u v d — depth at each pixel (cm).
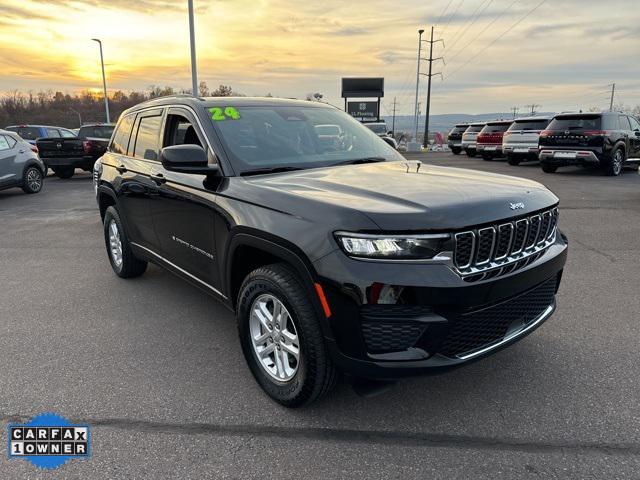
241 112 371
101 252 651
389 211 235
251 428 268
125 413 282
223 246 313
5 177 1170
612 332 375
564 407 282
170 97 420
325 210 247
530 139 1811
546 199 289
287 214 262
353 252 232
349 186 279
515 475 229
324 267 237
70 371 331
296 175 317
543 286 291
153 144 425
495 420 271
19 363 343
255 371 301
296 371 271
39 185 1282
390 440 256
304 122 392
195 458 245
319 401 291
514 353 345
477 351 251
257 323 297
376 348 237
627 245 634
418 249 230
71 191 1305
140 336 385
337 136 397
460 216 238
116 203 486
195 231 349
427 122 4928
